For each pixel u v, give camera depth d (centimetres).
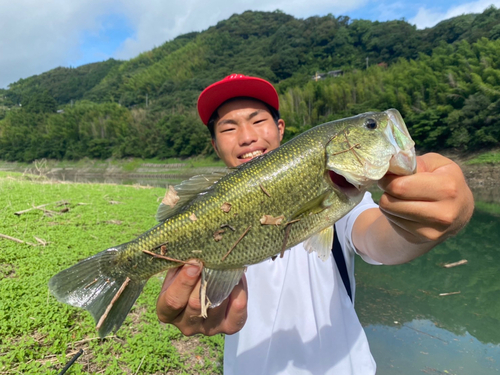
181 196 41
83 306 41
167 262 40
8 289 81
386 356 87
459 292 124
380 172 35
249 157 57
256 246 38
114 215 171
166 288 39
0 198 170
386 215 31
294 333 44
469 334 96
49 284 40
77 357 63
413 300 119
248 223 38
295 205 38
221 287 38
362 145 37
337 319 43
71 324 75
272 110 62
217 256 39
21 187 211
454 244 187
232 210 38
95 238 129
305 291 46
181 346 80
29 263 97
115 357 70
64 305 79
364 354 43
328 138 39
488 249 175
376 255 40
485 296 120
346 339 43
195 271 36
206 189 40
